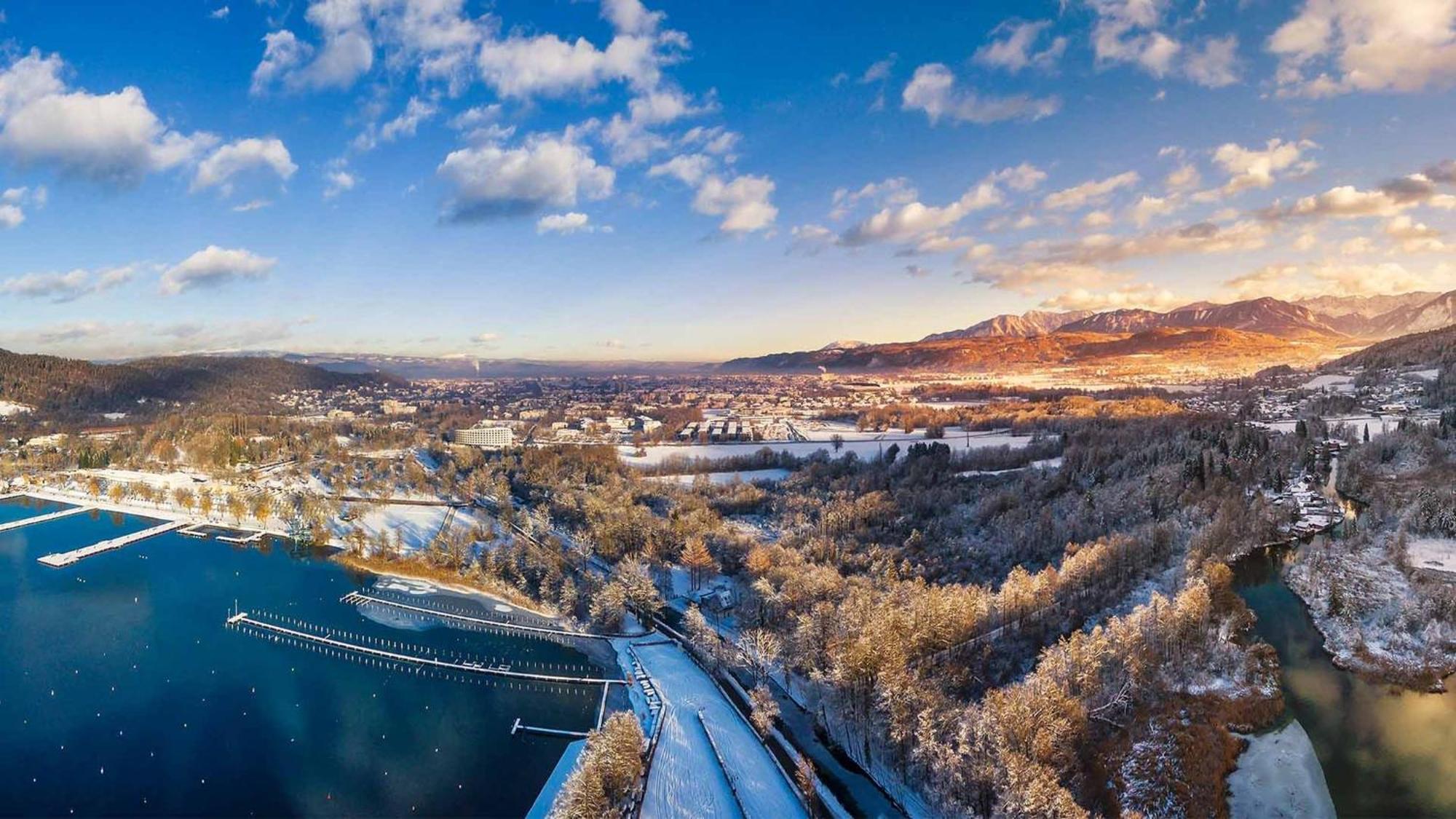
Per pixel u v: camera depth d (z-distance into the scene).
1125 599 190.50
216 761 153.12
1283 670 174.88
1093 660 146.12
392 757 155.25
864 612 168.12
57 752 155.50
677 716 166.75
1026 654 166.88
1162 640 160.75
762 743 154.12
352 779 147.88
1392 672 173.25
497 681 188.38
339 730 165.00
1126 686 147.38
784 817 131.50
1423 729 152.75
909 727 132.38
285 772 149.88
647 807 133.38
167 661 197.12
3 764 151.12
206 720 168.38
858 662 145.25
